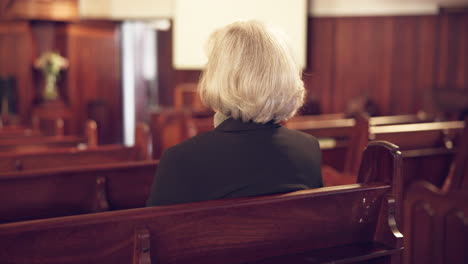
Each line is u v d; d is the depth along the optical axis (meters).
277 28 1.34
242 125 1.25
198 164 1.18
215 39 1.32
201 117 6.38
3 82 8.64
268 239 1.17
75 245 0.99
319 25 9.67
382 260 1.31
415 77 9.18
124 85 10.23
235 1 4.28
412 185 3.05
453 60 8.90
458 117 5.86
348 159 3.54
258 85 1.22
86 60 9.38
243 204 1.12
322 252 1.24
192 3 4.31
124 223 1.03
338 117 6.18
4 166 2.40
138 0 9.55
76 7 8.82
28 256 0.96
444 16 8.88
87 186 1.87
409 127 3.64
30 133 4.34
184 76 10.46
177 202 1.17
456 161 2.90
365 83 9.51
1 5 8.52
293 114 1.33
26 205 1.78
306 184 1.28
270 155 1.24
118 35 9.84
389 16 9.22
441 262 2.86
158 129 5.95
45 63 8.71
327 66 9.71
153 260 1.06
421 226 2.94
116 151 2.70
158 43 10.73
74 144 3.47
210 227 1.10
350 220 1.29
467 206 2.73
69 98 9.19
